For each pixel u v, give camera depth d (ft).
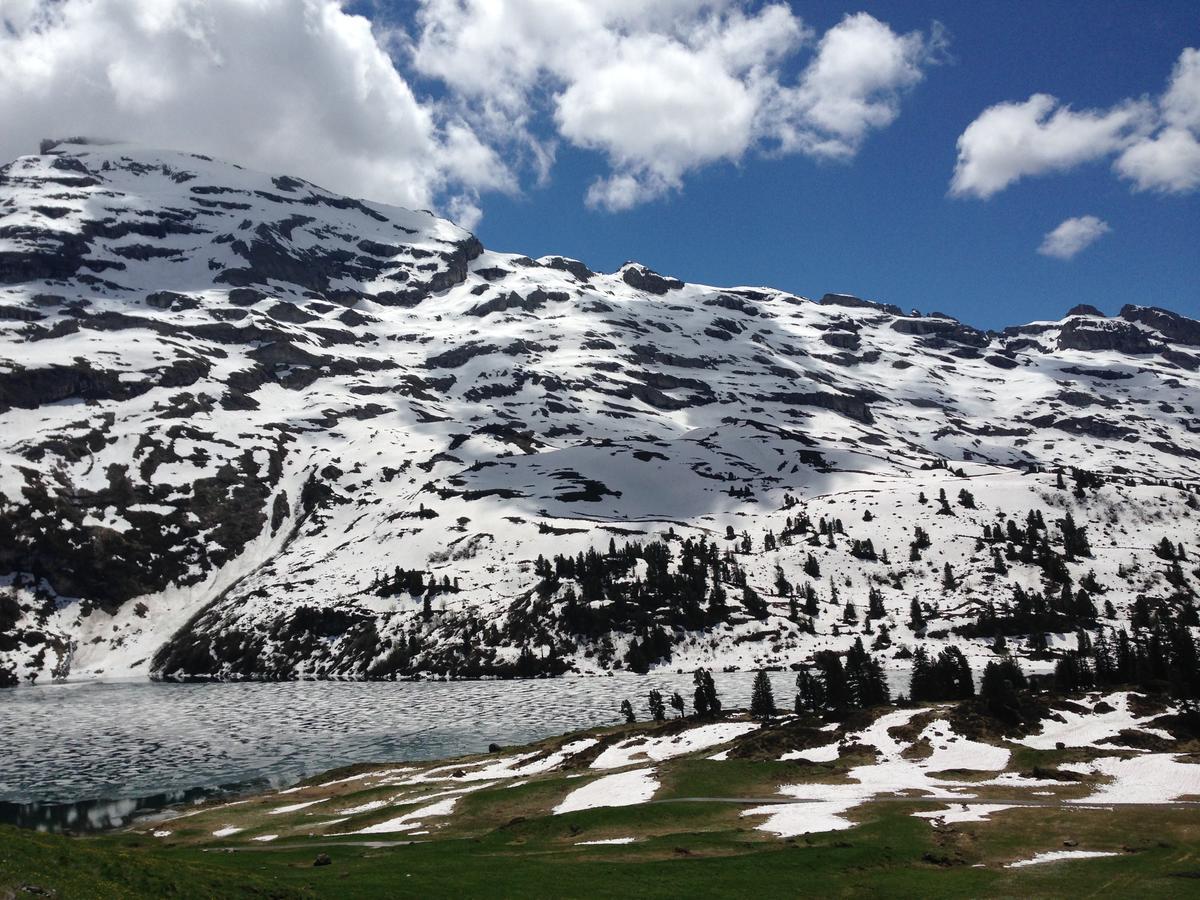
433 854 245.04
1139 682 400.88
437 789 375.86
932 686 430.61
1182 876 194.08
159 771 504.02
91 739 601.62
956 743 337.11
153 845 316.19
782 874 205.26
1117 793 270.87
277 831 326.44
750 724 398.42
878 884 197.16
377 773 438.81
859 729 360.28
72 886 148.46
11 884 140.46
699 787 307.37
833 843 230.48
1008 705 364.38
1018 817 247.09
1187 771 281.13
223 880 178.70
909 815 253.85
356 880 203.82
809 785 303.07
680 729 409.28
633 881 203.00
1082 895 186.50
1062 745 325.83
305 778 469.16
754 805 281.33
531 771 387.96
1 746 581.12
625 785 320.09
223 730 624.59
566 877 206.69
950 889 192.44
